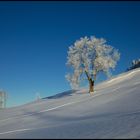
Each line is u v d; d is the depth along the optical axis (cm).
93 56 6234
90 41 6253
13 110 5984
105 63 6075
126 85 6191
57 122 3167
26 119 3934
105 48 6247
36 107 5488
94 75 6206
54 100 6334
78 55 6222
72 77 6231
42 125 3098
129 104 3650
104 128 2067
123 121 2262
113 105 3881
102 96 4959
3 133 2850
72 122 2847
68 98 6000
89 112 3691
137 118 2283
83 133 1981
